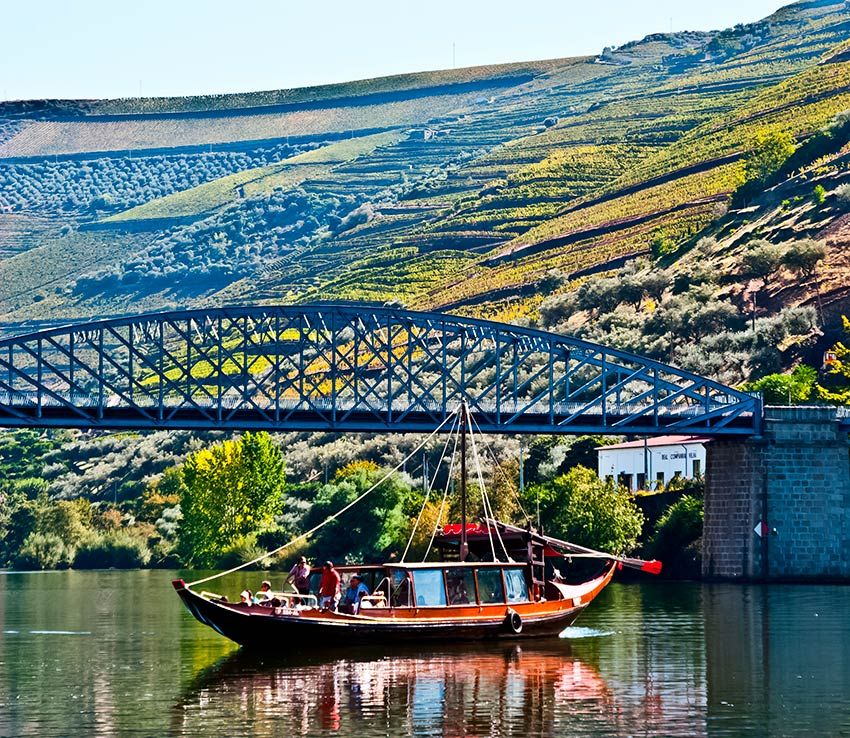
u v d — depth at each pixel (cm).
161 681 12056
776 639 14638
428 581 14050
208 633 16125
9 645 14975
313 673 12244
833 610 18250
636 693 11175
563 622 14825
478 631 14112
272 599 13850
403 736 9644
